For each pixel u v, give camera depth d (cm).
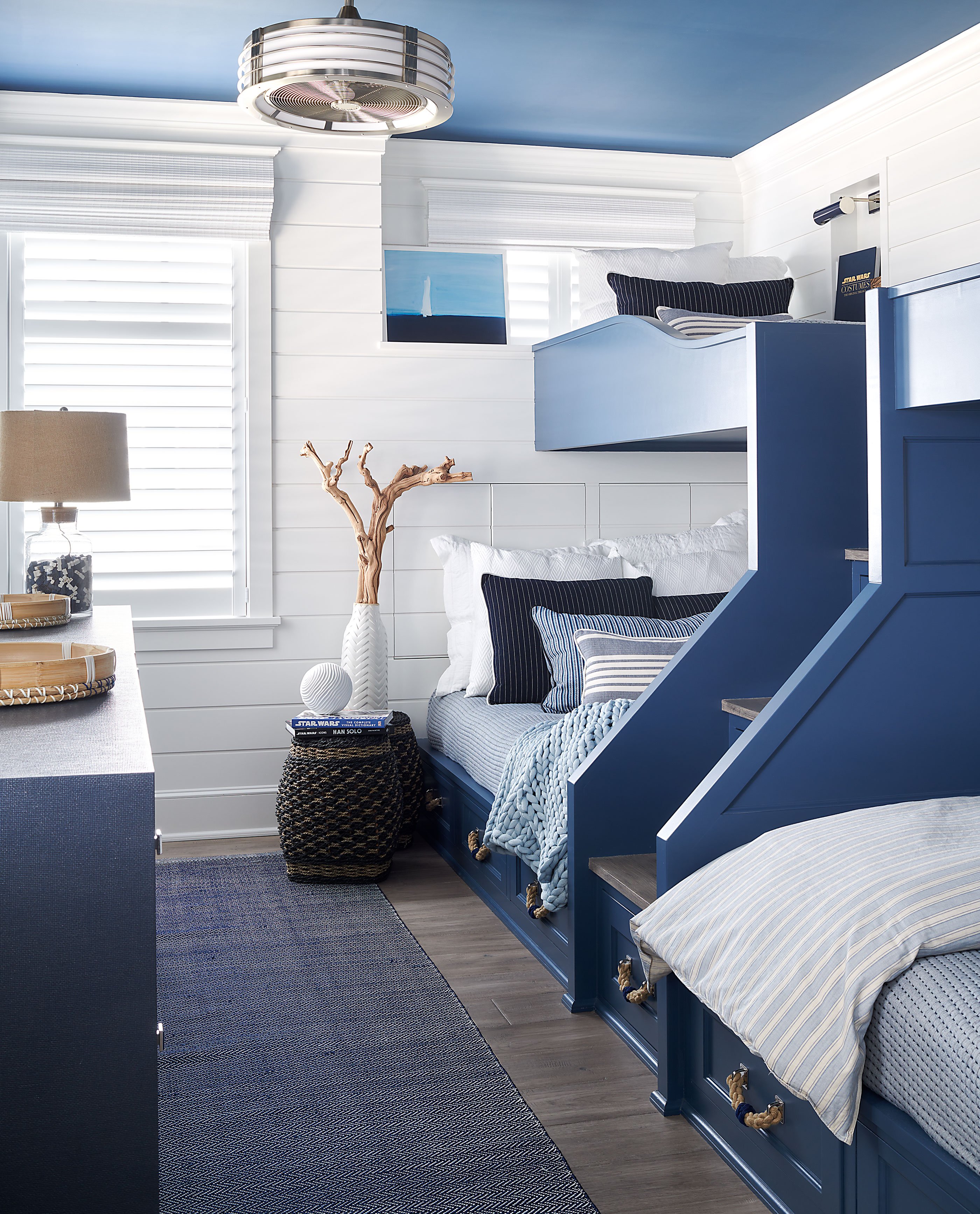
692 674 262
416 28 279
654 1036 230
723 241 453
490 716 355
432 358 415
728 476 448
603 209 435
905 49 334
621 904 244
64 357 387
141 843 125
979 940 159
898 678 220
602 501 435
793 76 356
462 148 421
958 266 338
